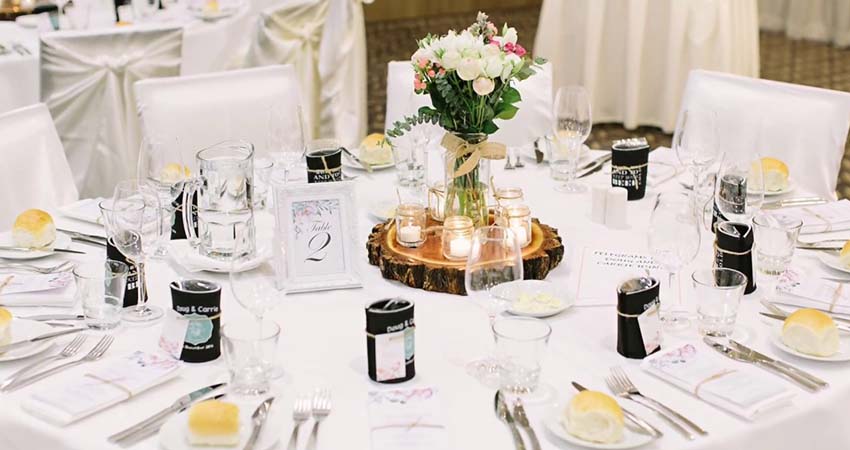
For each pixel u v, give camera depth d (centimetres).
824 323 193
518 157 317
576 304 218
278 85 369
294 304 221
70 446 170
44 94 399
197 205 255
